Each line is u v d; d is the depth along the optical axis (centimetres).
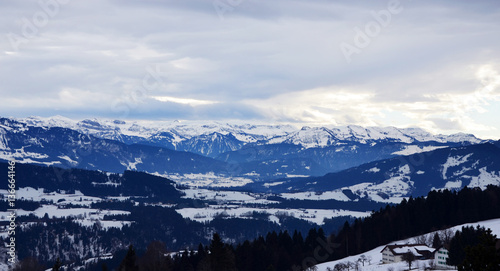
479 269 12669
